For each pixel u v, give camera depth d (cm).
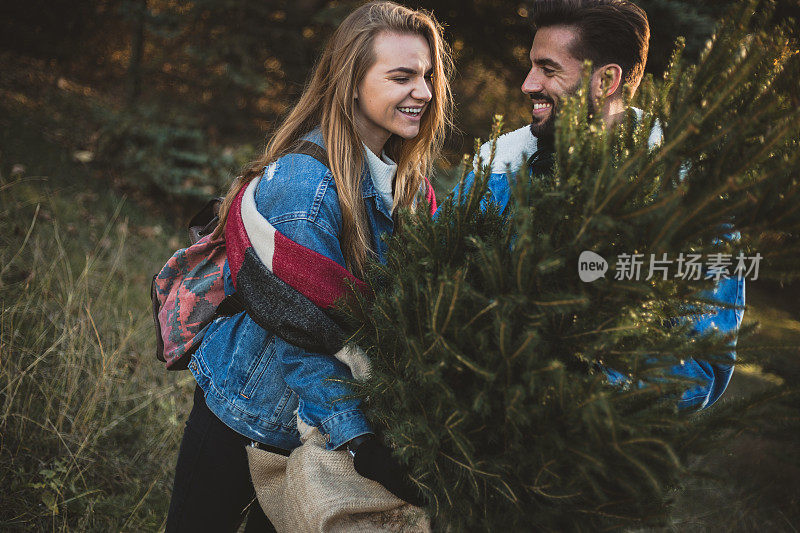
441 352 111
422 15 150
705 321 138
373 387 126
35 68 719
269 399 153
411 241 126
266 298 135
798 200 103
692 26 434
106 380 263
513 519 117
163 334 164
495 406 111
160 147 602
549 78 160
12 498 209
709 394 142
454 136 358
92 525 216
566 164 110
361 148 148
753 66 110
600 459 100
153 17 669
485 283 115
